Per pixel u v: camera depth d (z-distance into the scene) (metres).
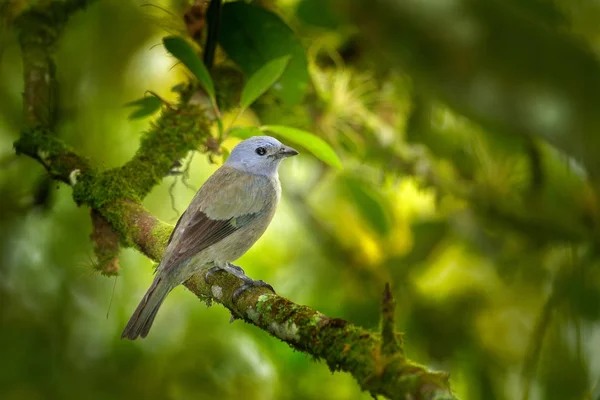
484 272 12.92
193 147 9.62
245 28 9.51
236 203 8.82
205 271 8.25
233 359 10.66
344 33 10.57
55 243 11.80
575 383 9.99
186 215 8.63
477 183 11.88
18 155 10.30
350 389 11.17
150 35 12.30
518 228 11.41
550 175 11.49
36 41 10.87
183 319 11.34
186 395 10.55
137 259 12.16
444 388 4.27
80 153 9.96
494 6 3.71
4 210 11.34
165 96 12.79
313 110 11.42
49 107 10.59
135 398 10.66
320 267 12.34
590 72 3.53
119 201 8.88
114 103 12.59
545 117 3.60
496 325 12.48
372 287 12.02
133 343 11.01
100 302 11.57
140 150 9.61
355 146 11.73
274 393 10.70
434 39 3.76
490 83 3.67
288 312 6.00
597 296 10.15
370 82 11.62
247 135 9.19
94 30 12.16
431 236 11.60
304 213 12.55
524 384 10.52
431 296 12.52
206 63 9.74
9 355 10.76
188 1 10.66
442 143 11.80
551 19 4.71
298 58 9.53
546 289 12.18
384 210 11.02
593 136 3.53
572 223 11.20
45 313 11.25
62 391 10.72
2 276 11.25
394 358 4.68
